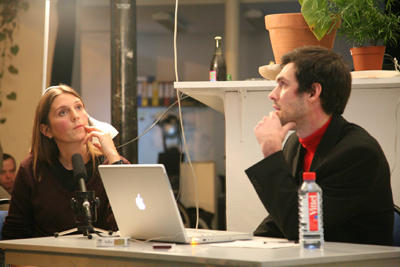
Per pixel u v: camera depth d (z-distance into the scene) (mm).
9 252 2307
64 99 3260
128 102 4914
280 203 2244
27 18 6062
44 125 3268
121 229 2445
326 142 2457
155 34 10906
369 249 1959
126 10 4895
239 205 3508
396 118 3387
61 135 3215
